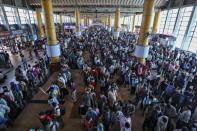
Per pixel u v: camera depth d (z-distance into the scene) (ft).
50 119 15.76
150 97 19.62
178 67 32.07
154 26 69.67
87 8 73.05
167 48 48.26
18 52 56.49
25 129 19.10
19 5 60.59
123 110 17.53
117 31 73.56
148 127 16.85
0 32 46.24
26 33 64.80
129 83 27.76
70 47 49.52
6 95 19.75
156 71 30.30
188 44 53.31
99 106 18.94
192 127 14.10
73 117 21.30
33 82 28.30
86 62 40.40
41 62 35.04
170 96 21.34
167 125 15.08
